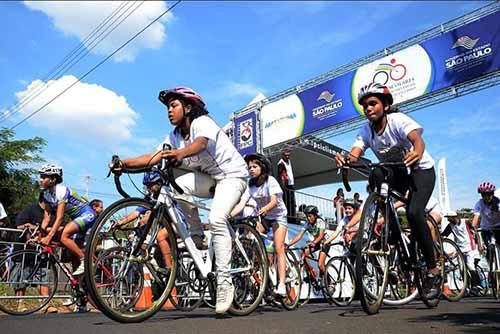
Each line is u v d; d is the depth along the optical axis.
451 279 4.84
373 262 3.30
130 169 3.01
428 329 2.30
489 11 7.93
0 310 4.43
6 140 18.80
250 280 3.62
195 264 3.25
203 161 3.27
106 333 2.38
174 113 3.19
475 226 6.66
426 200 3.46
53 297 4.88
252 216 4.54
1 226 7.04
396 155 3.60
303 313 3.59
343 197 10.24
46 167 4.78
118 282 2.89
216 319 3.04
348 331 2.29
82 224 4.85
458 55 8.21
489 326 2.38
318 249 6.70
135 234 3.01
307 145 11.38
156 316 3.43
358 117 9.44
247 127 11.59
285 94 10.87
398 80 8.93
